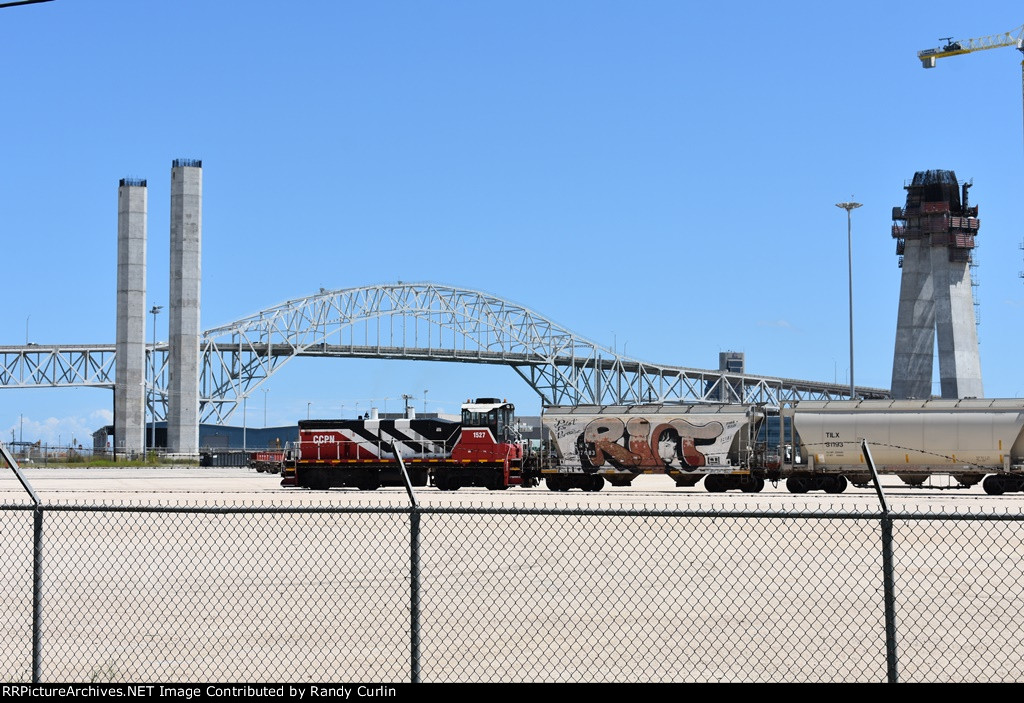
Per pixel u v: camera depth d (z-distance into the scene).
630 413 62.81
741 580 23.02
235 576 23.47
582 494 55.28
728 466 60.94
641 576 23.25
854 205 83.19
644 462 62.16
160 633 17.62
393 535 30.55
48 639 17.23
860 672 15.20
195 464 142.00
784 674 15.04
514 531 31.39
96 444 174.75
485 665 15.51
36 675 13.54
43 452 141.88
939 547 28.30
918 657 16.19
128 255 147.38
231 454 148.75
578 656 16.06
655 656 16.08
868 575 23.81
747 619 18.92
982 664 15.73
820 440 57.28
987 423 54.88
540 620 18.69
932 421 55.72
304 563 25.22
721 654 16.30
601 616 19.02
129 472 105.38
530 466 65.38
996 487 54.34
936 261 148.38
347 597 20.89
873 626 18.38
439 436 63.38
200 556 26.50
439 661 15.72
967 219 148.88
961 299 147.50
